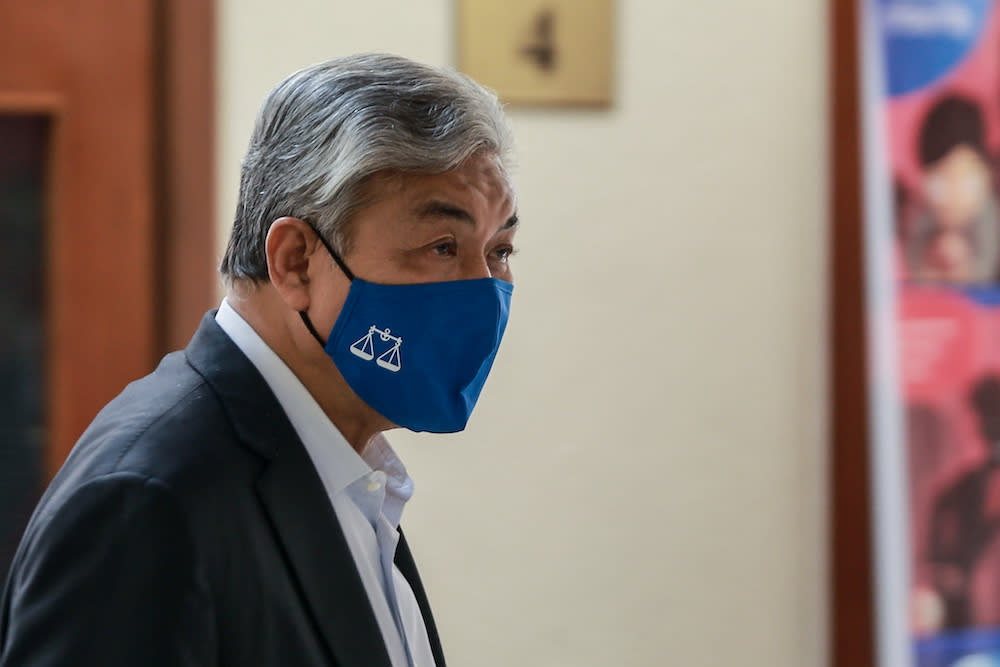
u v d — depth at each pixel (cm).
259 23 513
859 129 575
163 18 501
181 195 505
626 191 562
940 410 586
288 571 238
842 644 588
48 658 203
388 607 274
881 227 577
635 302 567
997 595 592
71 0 491
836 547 586
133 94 499
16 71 487
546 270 554
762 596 590
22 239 495
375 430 284
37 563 212
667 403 574
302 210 254
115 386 505
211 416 240
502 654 561
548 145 550
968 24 579
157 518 214
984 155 584
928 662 589
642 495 573
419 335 261
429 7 534
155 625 209
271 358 260
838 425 583
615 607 573
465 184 255
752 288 580
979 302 587
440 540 550
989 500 590
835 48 573
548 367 559
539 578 563
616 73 557
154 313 507
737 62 572
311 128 251
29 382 499
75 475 222
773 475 588
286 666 233
